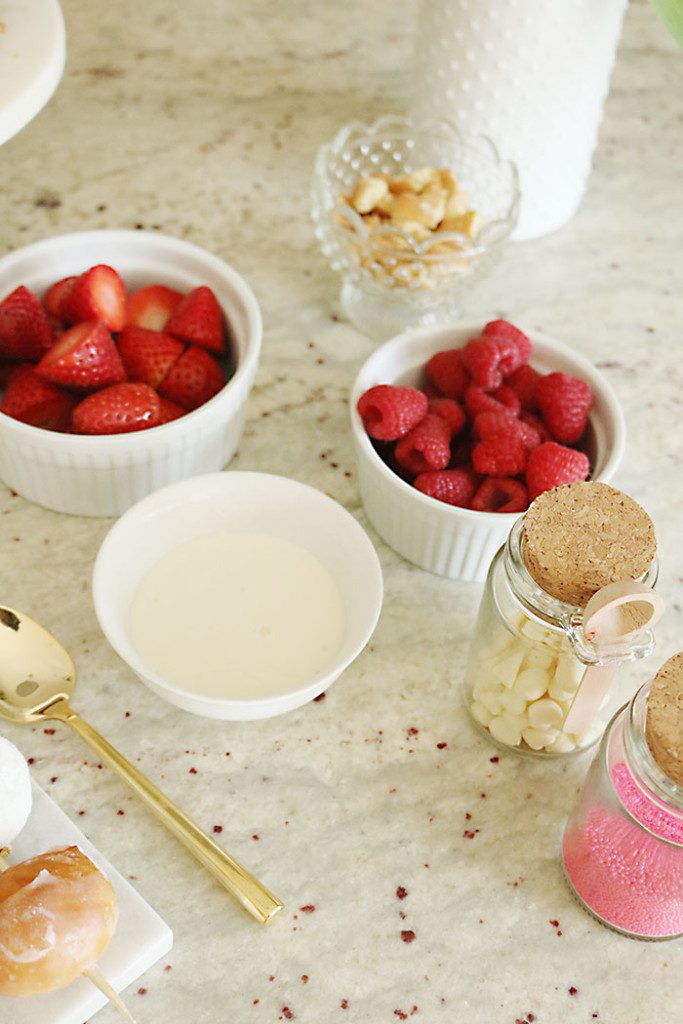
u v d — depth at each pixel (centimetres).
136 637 74
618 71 128
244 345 87
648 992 67
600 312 105
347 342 100
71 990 62
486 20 93
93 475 81
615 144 120
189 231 107
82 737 73
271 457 91
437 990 66
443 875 71
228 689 72
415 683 80
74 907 59
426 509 78
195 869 70
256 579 77
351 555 76
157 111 117
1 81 73
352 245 93
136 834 71
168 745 75
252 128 117
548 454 78
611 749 65
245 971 66
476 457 80
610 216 113
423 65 100
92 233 90
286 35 127
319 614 76
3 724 75
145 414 81
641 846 64
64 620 81
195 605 75
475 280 96
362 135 105
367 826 73
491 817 74
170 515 77
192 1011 65
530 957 68
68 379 82
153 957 65
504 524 77
